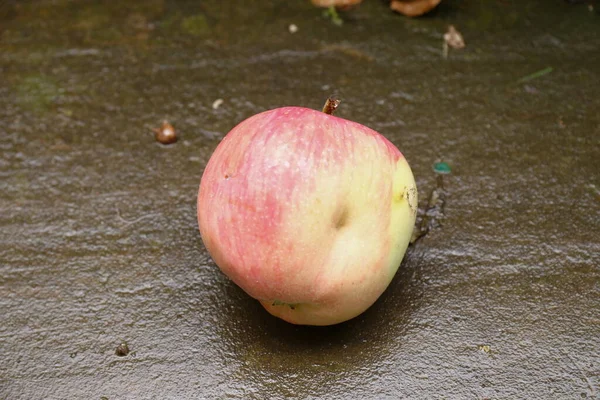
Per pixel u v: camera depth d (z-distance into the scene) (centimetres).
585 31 78
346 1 79
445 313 63
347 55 77
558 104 73
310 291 59
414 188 61
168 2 80
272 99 73
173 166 70
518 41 78
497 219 67
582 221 67
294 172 58
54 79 75
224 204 59
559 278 65
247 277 59
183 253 66
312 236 58
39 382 61
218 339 63
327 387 61
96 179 69
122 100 73
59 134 71
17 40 77
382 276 60
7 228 67
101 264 65
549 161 70
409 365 62
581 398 61
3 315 64
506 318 63
